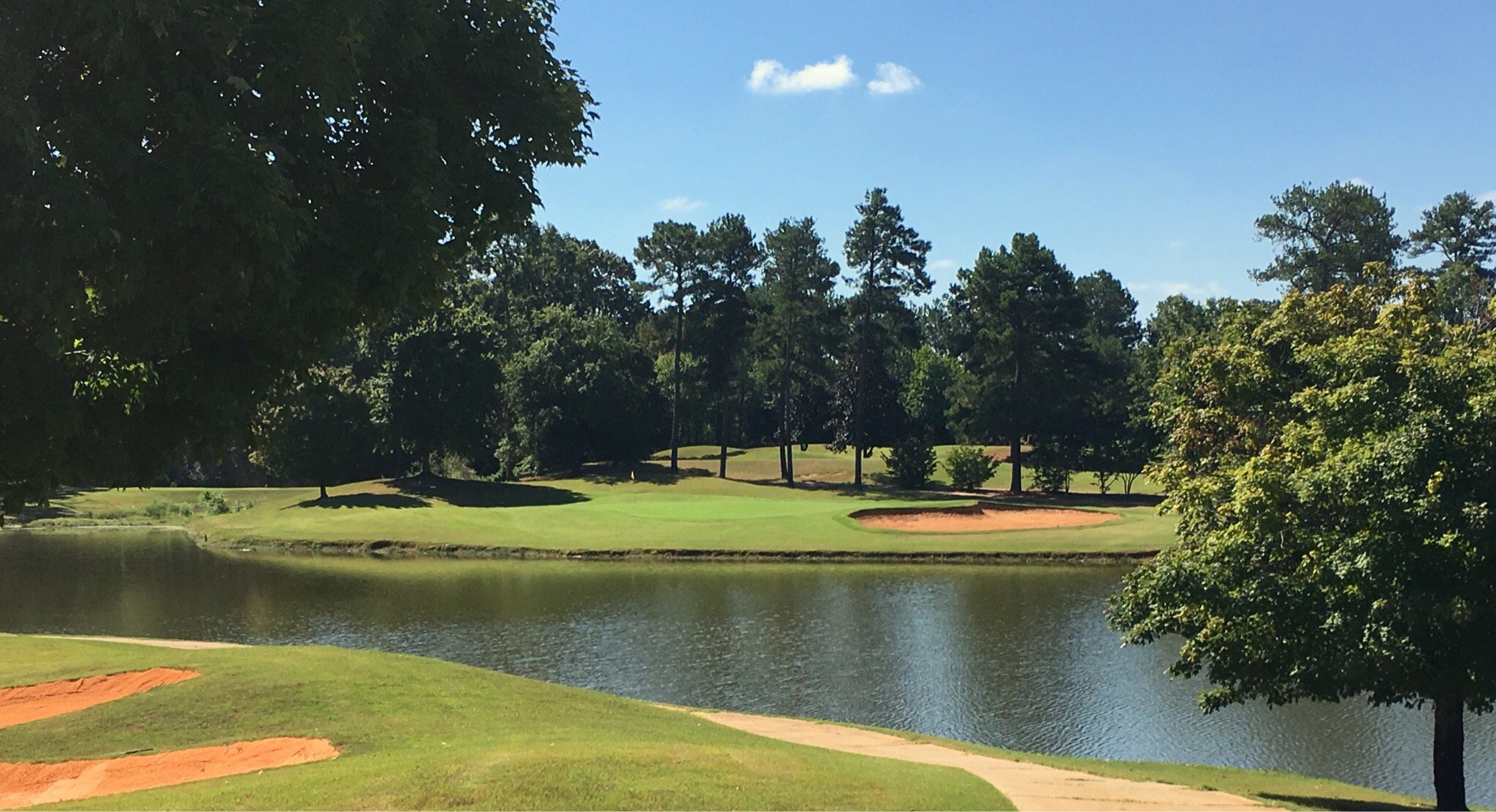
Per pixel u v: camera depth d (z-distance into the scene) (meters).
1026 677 25.11
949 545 46.19
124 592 38.56
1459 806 15.52
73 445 10.03
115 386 10.22
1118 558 43.84
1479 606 14.15
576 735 14.39
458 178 10.96
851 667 26.12
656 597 36.25
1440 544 13.95
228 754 14.02
